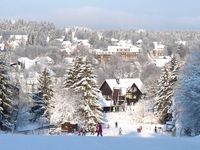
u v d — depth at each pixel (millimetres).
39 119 72688
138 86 132375
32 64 186125
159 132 72688
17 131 67125
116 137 28906
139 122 95250
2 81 57406
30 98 74875
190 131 57469
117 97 125500
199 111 55000
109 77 170750
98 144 23141
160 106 89625
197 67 56594
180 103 56719
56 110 71688
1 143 22391
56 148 20891
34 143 22781
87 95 70188
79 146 21984
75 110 71250
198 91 55094
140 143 24281
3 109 57594
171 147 22641
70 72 75000
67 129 70250
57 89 74688
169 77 86000
